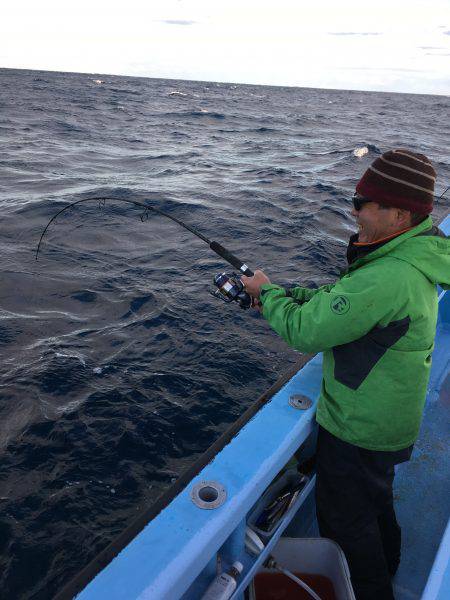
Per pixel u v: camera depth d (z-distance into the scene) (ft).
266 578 5.48
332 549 5.30
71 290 21.75
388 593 5.39
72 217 31.81
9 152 56.85
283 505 5.48
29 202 34.81
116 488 12.51
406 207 4.04
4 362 16.55
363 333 4.17
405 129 120.88
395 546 5.75
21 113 99.35
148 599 3.49
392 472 5.13
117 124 95.14
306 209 37.01
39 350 17.30
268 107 177.17
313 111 172.04
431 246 4.06
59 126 85.05
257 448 4.93
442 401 8.87
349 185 47.57
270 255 27.40
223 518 4.14
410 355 4.28
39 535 11.25
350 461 4.85
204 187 44.06
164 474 13.01
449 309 11.03
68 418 14.40
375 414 4.52
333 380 4.70
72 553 10.92
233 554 4.84
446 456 7.77
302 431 5.25
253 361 17.53
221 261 26.03
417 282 4.04
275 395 5.74
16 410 14.57
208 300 21.47
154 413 14.87
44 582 10.34
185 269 24.75
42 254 25.50
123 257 25.89
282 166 57.52
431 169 4.07
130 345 17.95
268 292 4.86
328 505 5.18
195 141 78.33
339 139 89.40
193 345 18.16
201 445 13.96
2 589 10.18
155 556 3.78
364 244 4.38
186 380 16.34
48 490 12.30
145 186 43.32
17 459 13.05
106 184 43.50
